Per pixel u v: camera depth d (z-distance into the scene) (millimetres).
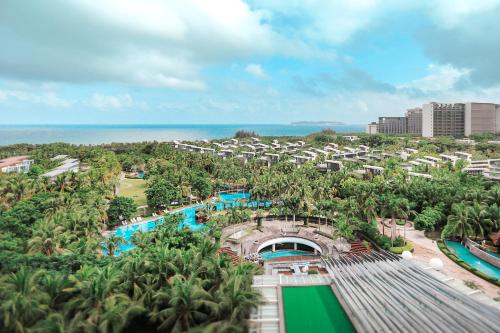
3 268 37031
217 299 31422
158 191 93438
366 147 184375
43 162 126625
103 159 134375
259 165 137625
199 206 102125
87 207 67500
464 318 29203
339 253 60969
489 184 84312
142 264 36344
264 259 61062
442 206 68812
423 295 34656
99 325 27297
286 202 80688
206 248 42281
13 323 26562
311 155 161750
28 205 64250
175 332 28938
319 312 35125
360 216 69500
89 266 38344
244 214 81250
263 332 31609
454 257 53719
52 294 31922
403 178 95688
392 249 56906
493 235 58469
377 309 32375
